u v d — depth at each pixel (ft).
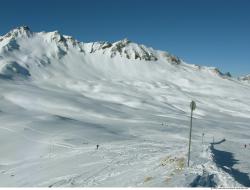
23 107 517.96
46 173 148.97
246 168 130.21
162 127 373.40
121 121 429.79
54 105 548.31
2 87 651.25
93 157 168.66
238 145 231.71
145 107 648.79
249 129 461.37
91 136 273.13
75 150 208.95
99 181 111.96
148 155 157.58
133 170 119.65
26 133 280.10
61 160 173.58
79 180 119.75
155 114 547.90
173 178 90.17
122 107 595.47
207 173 95.76
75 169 144.56
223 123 505.25
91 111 515.09
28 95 589.32
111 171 126.82
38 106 540.11
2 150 237.25
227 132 375.86
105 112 511.81
